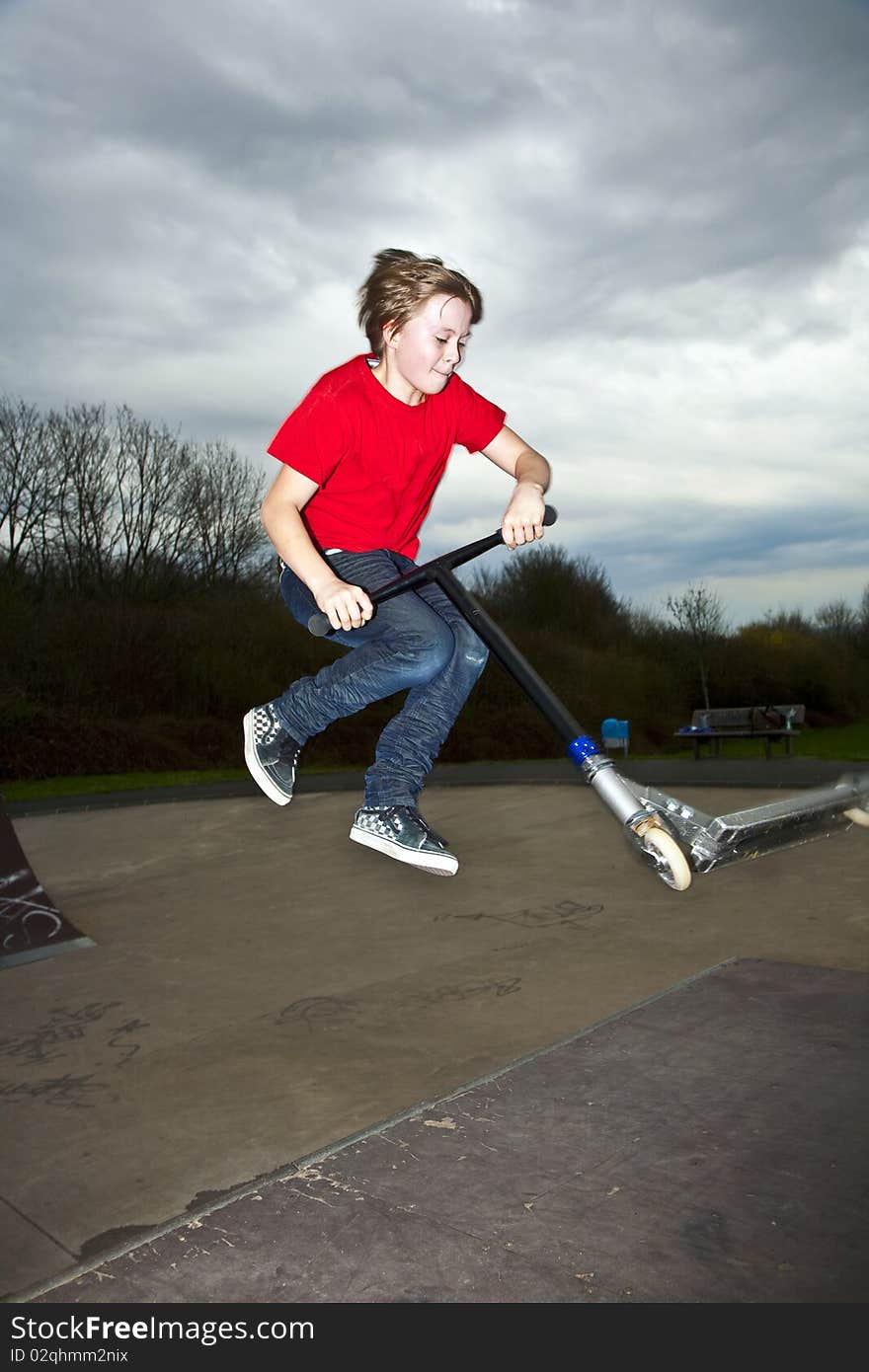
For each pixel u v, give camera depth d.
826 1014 2.94
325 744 17.84
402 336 2.06
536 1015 3.25
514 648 1.76
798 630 34.91
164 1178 2.34
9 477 19.86
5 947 4.27
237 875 5.72
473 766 13.08
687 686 29.58
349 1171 2.21
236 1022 3.37
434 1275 1.82
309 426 2.08
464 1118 2.43
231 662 18.50
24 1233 2.13
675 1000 3.14
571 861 5.55
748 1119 2.31
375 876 5.46
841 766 11.23
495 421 2.40
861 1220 1.89
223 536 22.59
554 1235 1.92
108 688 16.80
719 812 6.90
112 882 5.76
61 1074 3.01
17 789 12.52
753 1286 1.73
